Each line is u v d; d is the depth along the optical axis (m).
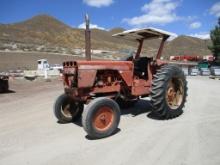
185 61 40.34
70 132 6.08
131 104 8.15
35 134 6.04
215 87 13.91
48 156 4.77
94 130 5.44
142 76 7.26
